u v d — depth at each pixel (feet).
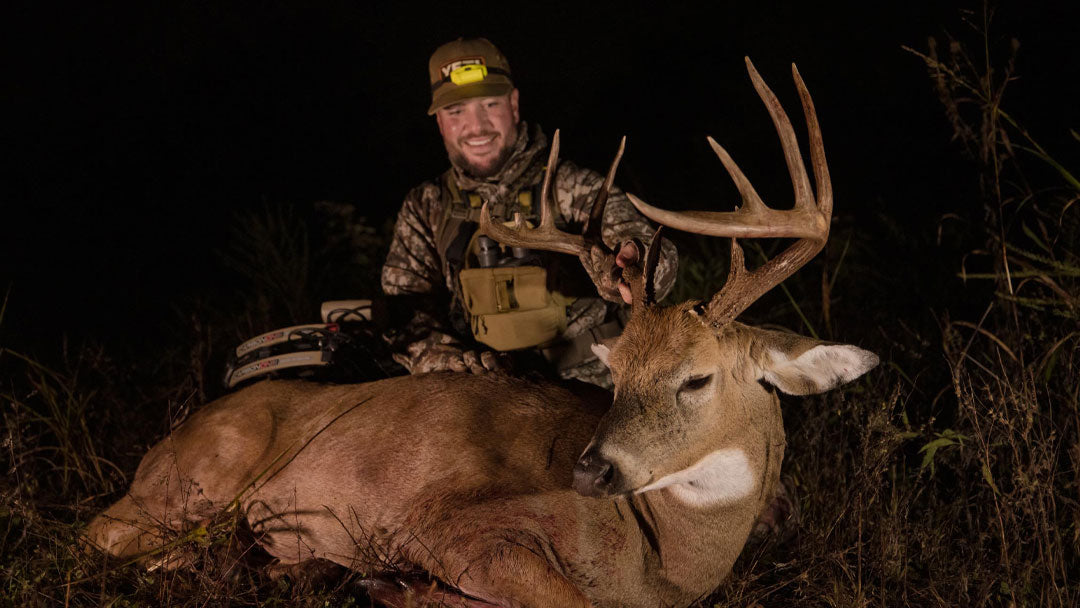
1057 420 7.16
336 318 8.65
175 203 17.13
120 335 12.34
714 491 6.44
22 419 8.54
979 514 7.00
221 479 7.45
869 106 17.07
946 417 8.02
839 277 11.07
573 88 21.13
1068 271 7.33
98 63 21.25
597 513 6.43
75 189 17.30
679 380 6.10
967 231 10.49
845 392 7.93
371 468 7.06
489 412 7.09
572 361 7.98
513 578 6.21
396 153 19.51
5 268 14.66
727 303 6.15
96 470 8.33
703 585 6.61
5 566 6.90
